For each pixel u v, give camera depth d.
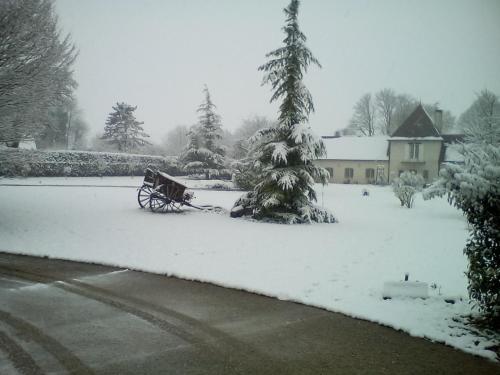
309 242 10.51
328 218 14.98
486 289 4.75
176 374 3.75
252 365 3.96
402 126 53.97
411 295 5.95
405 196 21.80
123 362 3.96
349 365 3.99
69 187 24.98
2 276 6.96
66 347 4.27
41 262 8.03
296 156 14.83
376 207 21.64
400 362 4.07
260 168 15.50
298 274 7.26
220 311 5.46
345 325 5.03
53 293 6.09
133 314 5.27
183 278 7.06
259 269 7.56
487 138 29.61
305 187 14.80
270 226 13.24
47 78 11.09
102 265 7.90
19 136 11.31
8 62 10.21
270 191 14.50
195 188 30.81
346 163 55.56
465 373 3.86
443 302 5.78
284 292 6.19
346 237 11.51
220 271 7.37
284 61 14.86
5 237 9.92
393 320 5.07
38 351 4.15
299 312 5.48
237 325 4.98
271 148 14.74
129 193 22.45
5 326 4.79
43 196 19.16
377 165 54.56
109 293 6.14
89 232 10.90
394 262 8.41
